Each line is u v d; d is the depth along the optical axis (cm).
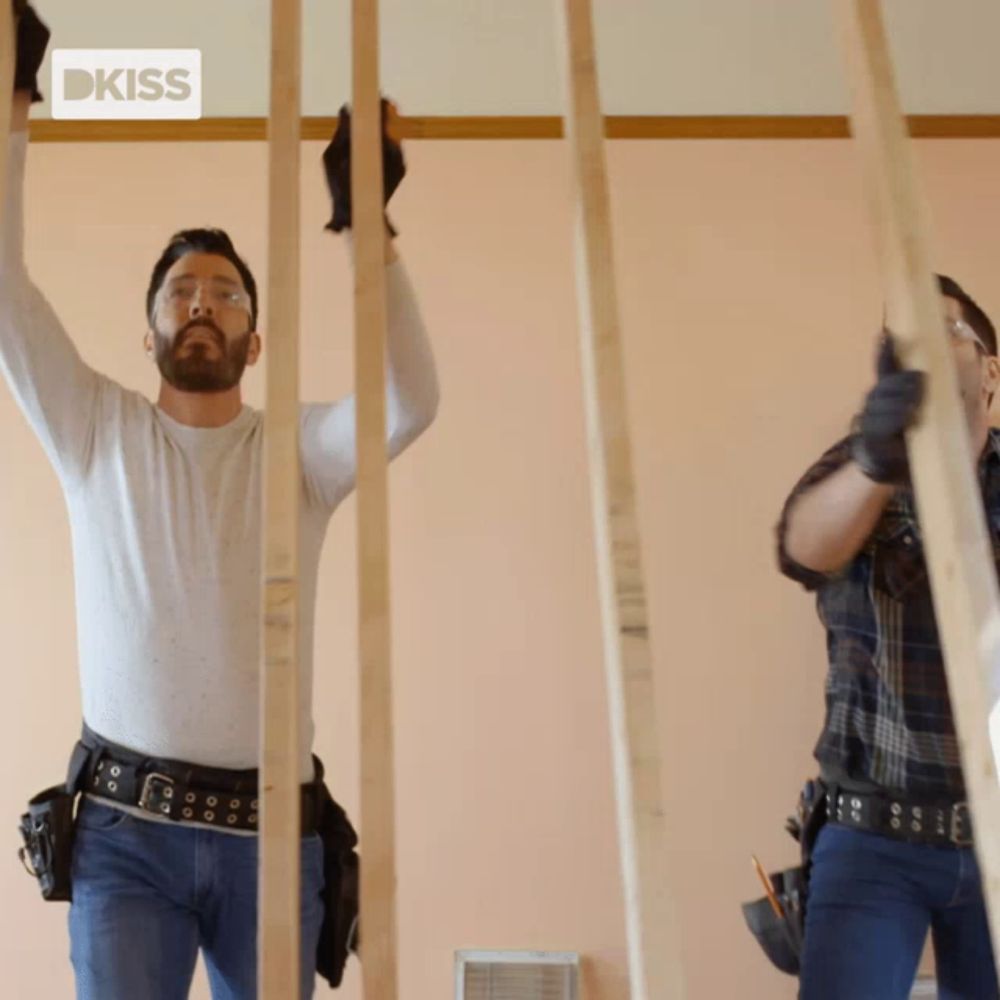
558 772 235
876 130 128
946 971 168
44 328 164
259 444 170
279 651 113
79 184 271
